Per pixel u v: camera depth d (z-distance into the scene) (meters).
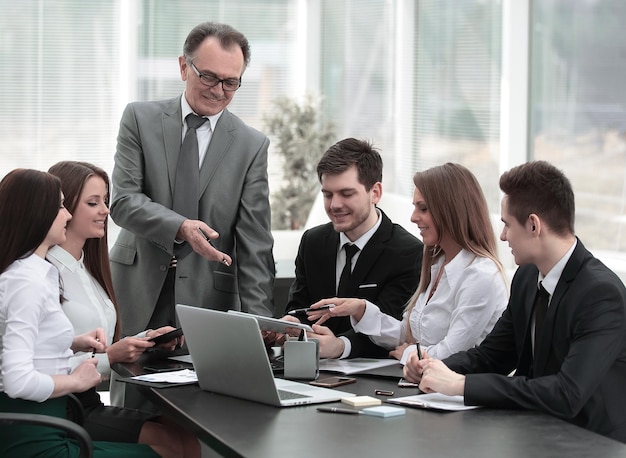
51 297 2.62
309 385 2.71
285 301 4.68
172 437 2.98
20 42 8.84
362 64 8.69
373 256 3.29
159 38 9.16
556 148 6.21
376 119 8.53
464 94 7.27
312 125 8.78
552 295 2.50
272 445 2.09
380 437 2.15
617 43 5.64
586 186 5.94
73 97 9.02
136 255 3.46
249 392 2.53
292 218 8.66
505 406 2.41
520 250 2.52
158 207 3.31
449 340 2.89
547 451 2.04
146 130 3.45
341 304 3.08
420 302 3.11
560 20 6.11
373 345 3.21
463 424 2.26
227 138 3.48
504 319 2.79
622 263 5.58
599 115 5.80
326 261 3.37
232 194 3.46
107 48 9.04
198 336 2.61
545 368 2.51
